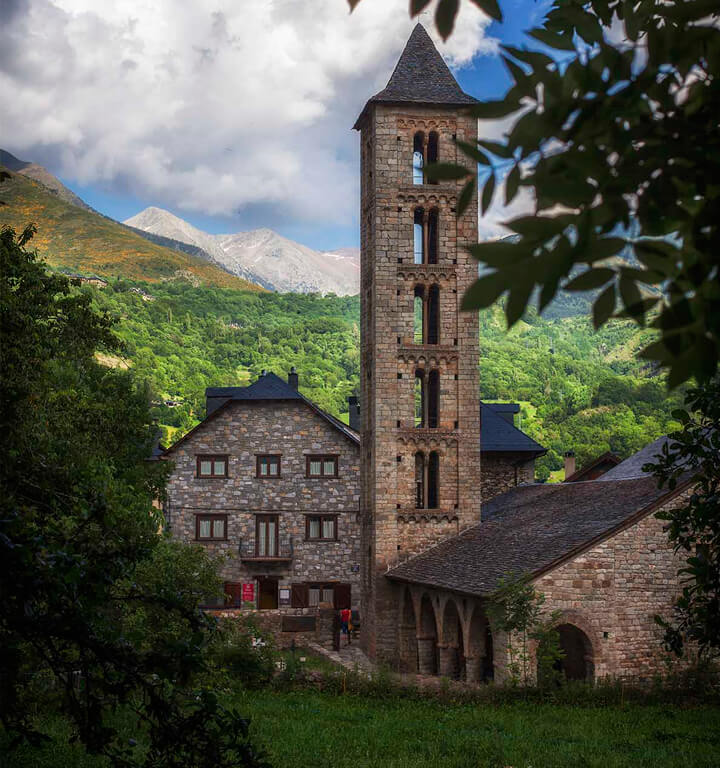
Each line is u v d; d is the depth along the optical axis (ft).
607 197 13.32
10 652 31.60
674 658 111.96
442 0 13.96
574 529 123.24
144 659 32.71
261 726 84.48
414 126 163.43
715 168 13.70
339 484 193.06
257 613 176.65
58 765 58.70
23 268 87.51
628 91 14.03
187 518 191.42
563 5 22.21
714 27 13.85
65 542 33.71
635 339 585.63
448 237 163.63
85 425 92.02
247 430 193.67
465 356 163.43
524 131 13.96
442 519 161.07
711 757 75.41
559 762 72.84
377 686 108.37
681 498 115.03
